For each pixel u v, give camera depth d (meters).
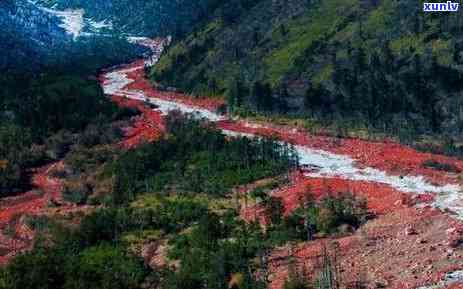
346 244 73.88
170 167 124.44
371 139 133.38
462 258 64.19
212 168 119.31
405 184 98.19
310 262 70.50
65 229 98.56
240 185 110.31
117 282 73.56
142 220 97.31
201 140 132.00
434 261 64.75
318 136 140.00
